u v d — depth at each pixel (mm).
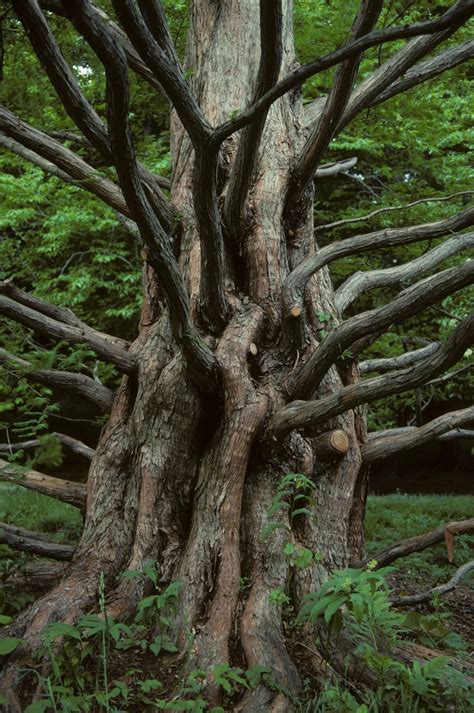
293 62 5555
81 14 2533
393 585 6129
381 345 8734
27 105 6016
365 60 8273
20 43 5047
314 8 7637
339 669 3465
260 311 4785
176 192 5316
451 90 10109
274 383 4578
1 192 9984
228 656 3502
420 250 8102
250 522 4254
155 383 4625
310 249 5258
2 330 4578
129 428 4688
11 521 8492
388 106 7262
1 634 3506
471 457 20969
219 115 5258
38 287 10492
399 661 3408
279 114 5340
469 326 3439
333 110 4379
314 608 3014
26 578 4539
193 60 5613
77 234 11641
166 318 4883
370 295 9664
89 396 4977
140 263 12133
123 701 3205
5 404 4211
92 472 4688
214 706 3160
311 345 4820
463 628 5062
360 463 4781
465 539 7996
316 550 4312
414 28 2588
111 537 4316
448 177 9781
